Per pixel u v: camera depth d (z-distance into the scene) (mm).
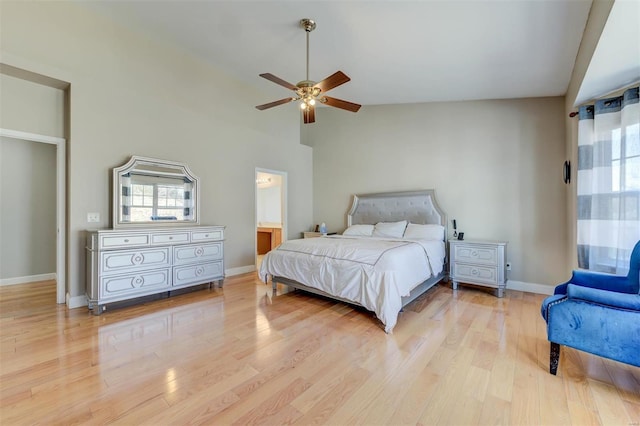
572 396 1646
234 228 4691
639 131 2354
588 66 2242
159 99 3791
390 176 5031
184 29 3479
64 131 3178
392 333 2498
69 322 2676
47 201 4383
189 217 3965
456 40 2770
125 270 3033
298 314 2945
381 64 3455
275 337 2404
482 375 1856
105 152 3309
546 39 2561
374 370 1911
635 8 1598
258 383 1760
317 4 2635
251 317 2855
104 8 3232
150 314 2918
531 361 2033
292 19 2926
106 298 2904
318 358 2064
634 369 1928
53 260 4430
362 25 2781
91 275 2938
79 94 3117
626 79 2420
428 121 4648
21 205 4172
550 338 1870
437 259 3752
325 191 5863
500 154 4055
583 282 2168
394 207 4883
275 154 5352
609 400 1611
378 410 1529
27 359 2010
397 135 4957
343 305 3229
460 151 4363
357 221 5352
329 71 3863
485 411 1521
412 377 1832
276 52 3668
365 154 5336
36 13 2945
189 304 3246
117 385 1724
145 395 1635
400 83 3912
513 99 3969
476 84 3656
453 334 2479
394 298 2598
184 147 4043
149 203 3584
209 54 4047
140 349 2174
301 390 1693
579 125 2844
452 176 4422
